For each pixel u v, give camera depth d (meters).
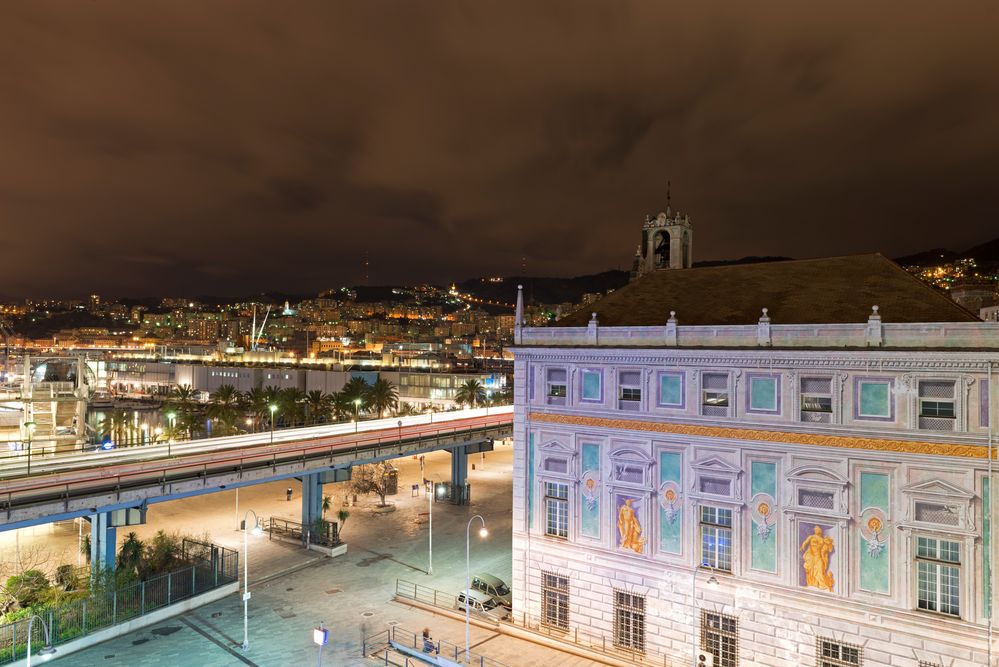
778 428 34.31
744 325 36.00
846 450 32.53
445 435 74.38
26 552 61.69
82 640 42.25
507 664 38.22
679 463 37.50
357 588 53.53
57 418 92.62
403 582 54.97
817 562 33.06
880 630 31.44
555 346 42.69
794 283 40.34
